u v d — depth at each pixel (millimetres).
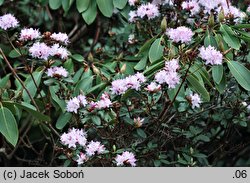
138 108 1340
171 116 1414
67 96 1373
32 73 1425
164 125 1338
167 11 1508
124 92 1258
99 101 1273
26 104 1323
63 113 1346
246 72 1256
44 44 1306
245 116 1492
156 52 1346
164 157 1375
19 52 1370
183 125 1435
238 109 1437
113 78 1396
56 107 1417
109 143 1337
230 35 1300
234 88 1441
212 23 1314
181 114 1414
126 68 1501
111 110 1286
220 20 1324
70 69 1480
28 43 1327
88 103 1298
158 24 1507
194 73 1279
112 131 1332
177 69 1233
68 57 1490
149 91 1246
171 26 1479
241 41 1412
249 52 1403
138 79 1258
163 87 1245
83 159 1236
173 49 1306
